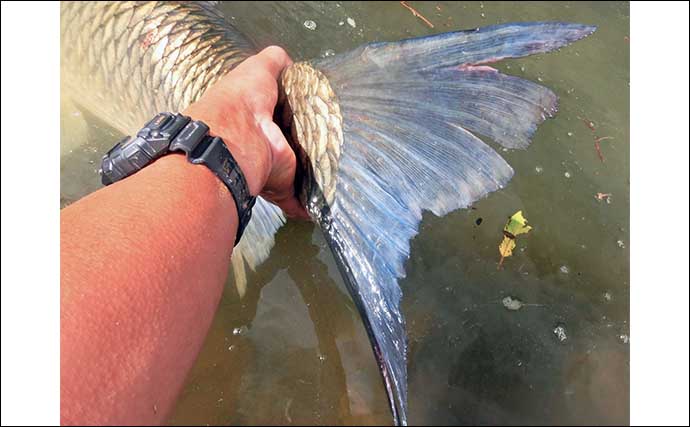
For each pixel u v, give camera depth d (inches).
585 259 14.7
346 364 12.8
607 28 20.7
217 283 10.1
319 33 19.8
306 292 13.9
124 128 17.2
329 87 13.6
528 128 12.3
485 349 12.8
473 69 12.7
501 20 20.8
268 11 20.0
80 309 7.9
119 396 7.8
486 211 15.4
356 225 12.6
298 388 12.3
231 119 12.3
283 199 14.1
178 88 16.2
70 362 7.5
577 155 16.9
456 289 13.9
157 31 16.8
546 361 12.7
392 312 11.5
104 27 17.4
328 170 13.2
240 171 11.2
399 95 13.1
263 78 13.8
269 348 13.0
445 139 12.5
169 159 10.8
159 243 9.1
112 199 9.7
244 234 14.4
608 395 12.2
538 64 19.2
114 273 8.4
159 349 8.5
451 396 12.0
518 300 13.8
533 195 15.9
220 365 12.6
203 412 11.8
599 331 13.3
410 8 20.9
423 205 12.2
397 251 12.0
